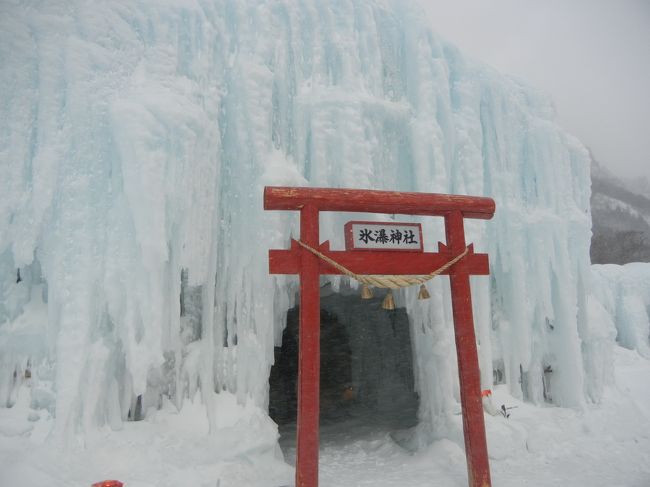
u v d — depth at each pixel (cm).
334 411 1052
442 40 730
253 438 508
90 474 432
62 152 502
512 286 712
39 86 507
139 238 490
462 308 473
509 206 717
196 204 541
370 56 677
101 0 551
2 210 482
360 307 1174
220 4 631
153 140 505
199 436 506
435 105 680
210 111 581
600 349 766
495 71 765
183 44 598
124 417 516
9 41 506
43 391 493
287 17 650
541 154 748
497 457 564
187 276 605
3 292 521
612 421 686
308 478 395
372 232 464
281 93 625
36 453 439
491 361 677
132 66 553
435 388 641
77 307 485
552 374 741
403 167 684
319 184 605
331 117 622
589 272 756
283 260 434
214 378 570
